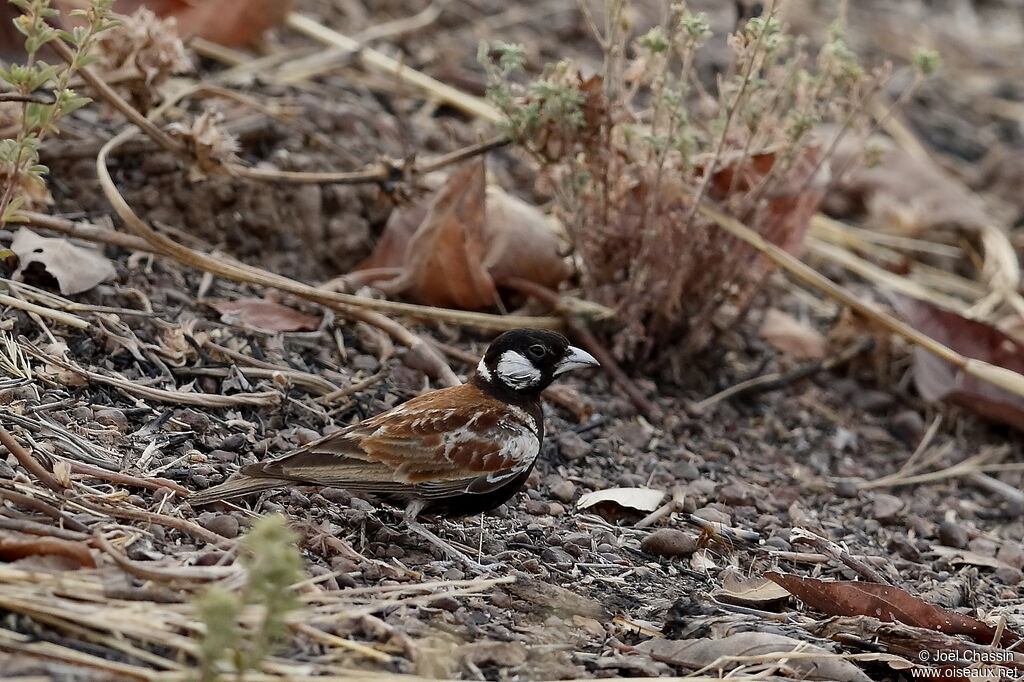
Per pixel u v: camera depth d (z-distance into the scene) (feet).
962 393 41.91
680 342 41.39
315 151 43.65
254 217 40.55
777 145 38.34
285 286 35.86
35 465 26.84
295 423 33.68
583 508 33.14
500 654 24.67
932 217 52.95
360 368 36.91
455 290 39.70
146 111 39.75
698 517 33.37
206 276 38.45
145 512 26.73
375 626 24.13
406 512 29.32
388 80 50.88
